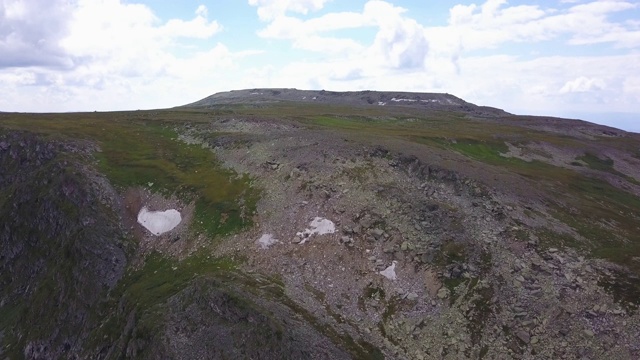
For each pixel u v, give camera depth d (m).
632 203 75.06
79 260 56.62
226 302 42.88
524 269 46.31
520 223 53.88
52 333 52.75
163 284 50.78
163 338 41.69
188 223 59.69
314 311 44.28
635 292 41.59
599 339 38.56
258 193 62.50
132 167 72.75
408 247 50.12
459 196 59.12
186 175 70.31
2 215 67.00
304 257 51.31
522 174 76.00
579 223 56.81
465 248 49.00
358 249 51.12
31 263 61.88
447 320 42.50
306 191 60.53
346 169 64.31
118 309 49.97
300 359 37.62
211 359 39.41
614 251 48.25
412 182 62.53
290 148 72.62
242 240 55.09
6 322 57.62
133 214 63.41
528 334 40.06
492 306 42.88
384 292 46.41
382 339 41.88
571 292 43.09
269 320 40.25
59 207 63.31
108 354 45.72
